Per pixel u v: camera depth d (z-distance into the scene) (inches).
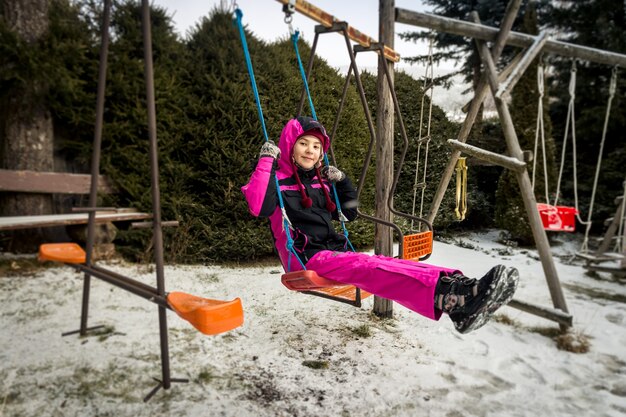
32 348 102.7
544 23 449.1
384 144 137.9
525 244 334.3
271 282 179.5
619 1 380.8
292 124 98.9
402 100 323.0
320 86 238.2
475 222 395.5
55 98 176.7
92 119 179.6
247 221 207.0
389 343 125.2
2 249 181.8
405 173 323.0
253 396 90.8
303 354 113.3
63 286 148.8
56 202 198.2
